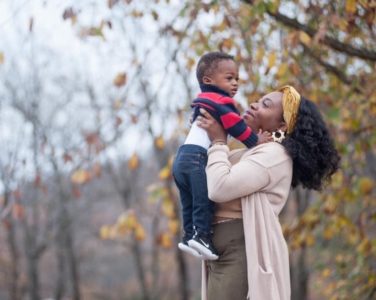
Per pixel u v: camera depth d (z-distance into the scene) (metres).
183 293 17.41
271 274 3.15
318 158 3.46
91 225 25.58
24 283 24.48
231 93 3.48
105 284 28.70
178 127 6.88
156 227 13.38
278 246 3.26
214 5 5.40
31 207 21.81
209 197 3.21
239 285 3.25
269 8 5.02
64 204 20.69
